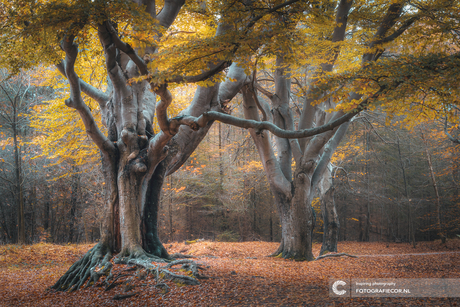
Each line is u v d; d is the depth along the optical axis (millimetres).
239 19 7125
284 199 13742
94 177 20125
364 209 29641
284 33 6660
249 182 24031
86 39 7352
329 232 15977
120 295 6895
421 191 25297
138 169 9531
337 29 11773
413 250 18641
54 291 8078
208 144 26047
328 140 13594
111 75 8969
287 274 9070
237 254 15000
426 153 21672
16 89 20266
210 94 10867
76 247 15781
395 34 10570
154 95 11445
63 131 13531
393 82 6504
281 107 14398
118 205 9922
